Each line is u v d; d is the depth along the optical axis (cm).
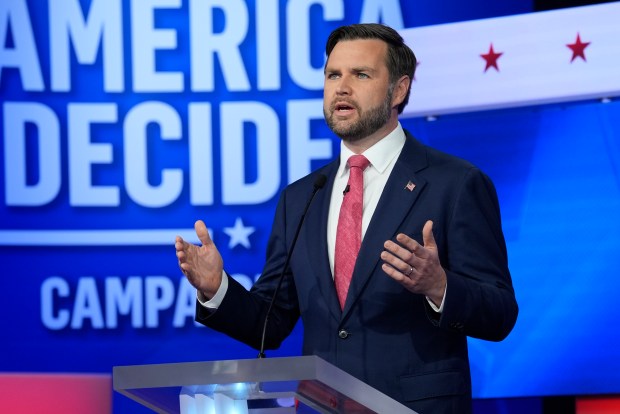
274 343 813
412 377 730
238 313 767
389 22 1318
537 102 1275
